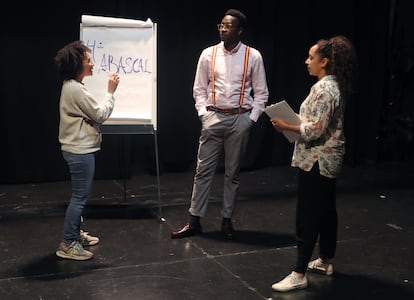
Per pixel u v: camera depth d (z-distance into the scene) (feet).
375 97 20.18
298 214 9.71
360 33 19.84
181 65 17.83
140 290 9.75
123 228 12.96
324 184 9.41
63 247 11.03
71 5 16.26
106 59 12.85
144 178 17.80
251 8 18.35
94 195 15.74
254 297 9.62
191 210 12.46
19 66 16.12
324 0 19.36
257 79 11.83
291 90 19.57
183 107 18.13
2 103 16.17
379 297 9.73
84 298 9.39
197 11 17.71
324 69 9.38
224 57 11.68
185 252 11.55
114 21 12.83
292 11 19.07
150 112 13.06
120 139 17.29
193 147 18.56
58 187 16.48
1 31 15.76
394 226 13.51
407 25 21.17
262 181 17.74
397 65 20.75
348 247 12.08
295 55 19.38
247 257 11.38
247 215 14.19
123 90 12.96
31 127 16.56
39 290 9.66
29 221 13.35
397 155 21.12
